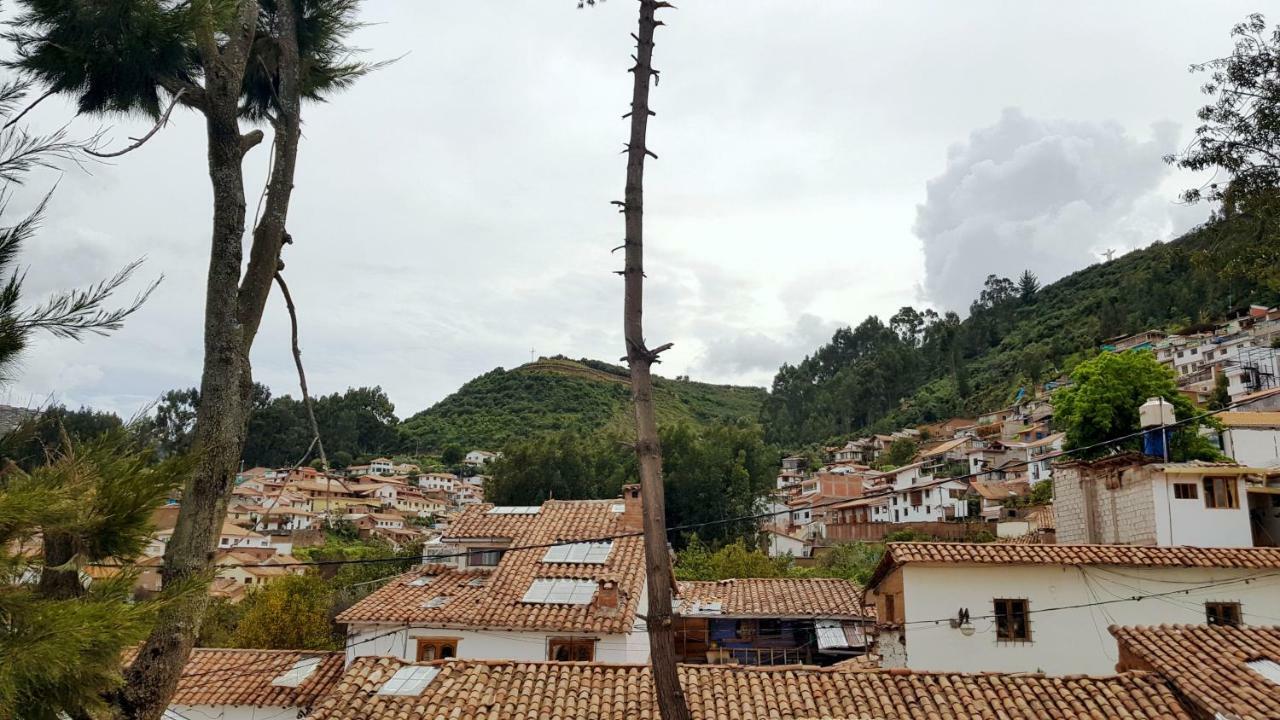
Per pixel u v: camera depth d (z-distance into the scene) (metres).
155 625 5.41
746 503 63.84
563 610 20.50
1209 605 19.23
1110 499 25.53
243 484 90.62
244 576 56.72
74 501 5.17
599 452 72.50
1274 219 16.14
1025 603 19.75
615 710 14.55
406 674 15.84
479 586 22.67
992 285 170.12
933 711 14.09
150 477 5.68
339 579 45.34
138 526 5.61
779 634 27.30
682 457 64.25
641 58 9.17
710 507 62.59
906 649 19.77
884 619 22.45
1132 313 110.00
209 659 21.11
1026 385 106.62
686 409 183.00
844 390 142.38
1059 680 14.57
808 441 133.88
